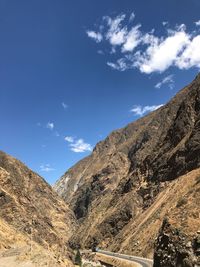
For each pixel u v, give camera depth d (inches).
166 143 4303.6
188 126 4067.4
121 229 4178.2
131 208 4178.2
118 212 4350.4
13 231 2298.2
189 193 2001.7
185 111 4192.9
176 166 3718.0
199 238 1441.9
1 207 2972.4
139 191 4249.5
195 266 1391.5
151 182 4141.2
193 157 3528.5
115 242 3769.7
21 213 3026.6
